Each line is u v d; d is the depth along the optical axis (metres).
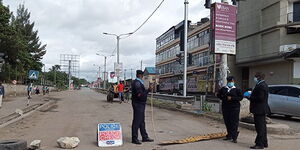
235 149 8.76
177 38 68.94
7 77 48.22
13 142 8.20
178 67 67.19
